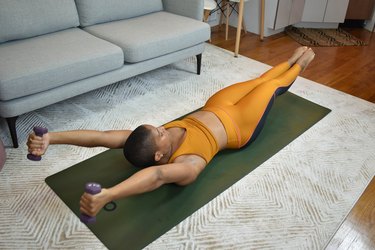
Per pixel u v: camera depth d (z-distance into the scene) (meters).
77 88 2.13
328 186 1.84
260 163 1.94
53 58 1.99
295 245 1.50
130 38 2.37
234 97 2.07
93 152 1.95
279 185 1.81
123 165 1.85
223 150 2.01
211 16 4.14
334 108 2.58
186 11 2.90
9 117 1.86
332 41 4.02
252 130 1.95
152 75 2.89
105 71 2.22
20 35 2.21
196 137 1.73
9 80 1.77
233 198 1.71
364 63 3.47
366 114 2.54
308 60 2.38
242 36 4.02
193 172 1.61
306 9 4.25
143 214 1.57
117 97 2.53
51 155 1.90
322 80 3.04
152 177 1.39
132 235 1.47
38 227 1.48
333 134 2.27
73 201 1.61
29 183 1.71
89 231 1.48
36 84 1.88
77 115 2.28
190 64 3.15
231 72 3.06
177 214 1.59
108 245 1.42
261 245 1.49
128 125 2.21
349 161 2.04
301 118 2.40
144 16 2.87
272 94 2.02
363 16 4.46
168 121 2.28
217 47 3.62
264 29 4.02
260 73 3.08
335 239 1.55
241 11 3.20
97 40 2.31
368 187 1.86
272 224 1.59
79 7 2.52
